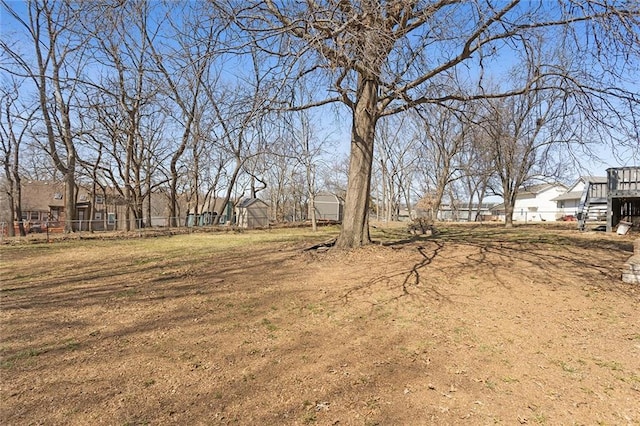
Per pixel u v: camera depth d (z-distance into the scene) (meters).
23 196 42.09
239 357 3.47
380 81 6.24
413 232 14.73
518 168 18.64
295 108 7.18
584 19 5.39
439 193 22.64
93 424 2.45
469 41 6.72
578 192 41.75
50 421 2.48
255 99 5.84
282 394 2.83
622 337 3.82
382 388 2.90
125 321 4.46
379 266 7.00
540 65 6.70
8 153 22.66
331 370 3.20
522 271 6.35
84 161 22.08
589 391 2.83
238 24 5.84
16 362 3.35
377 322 4.36
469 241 9.84
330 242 9.45
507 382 2.98
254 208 34.62
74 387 2.92
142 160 23.81
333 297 5.34
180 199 47.31
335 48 5.27
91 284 6.41
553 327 4.12
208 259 8.76
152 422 2.47
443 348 3.63
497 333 3.98
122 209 37.47
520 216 50.38
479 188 38.72
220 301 5.24
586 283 5.65
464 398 2.75
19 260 9.47
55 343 3.79
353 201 8.56
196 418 2.52
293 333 4.06
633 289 5.34
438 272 6.41
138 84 10.84
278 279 6.42
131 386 2.94
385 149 33.25
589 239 9.86
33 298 5.51
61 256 10.12
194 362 3.36
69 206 20.41
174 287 6.06
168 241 14.20
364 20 5.29
